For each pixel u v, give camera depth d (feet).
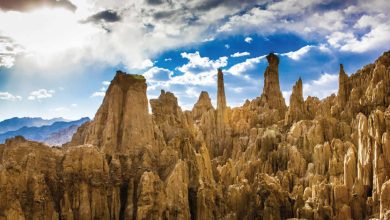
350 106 381.40
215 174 319.68
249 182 336.49
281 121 447.83
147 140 267.18
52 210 212.84
